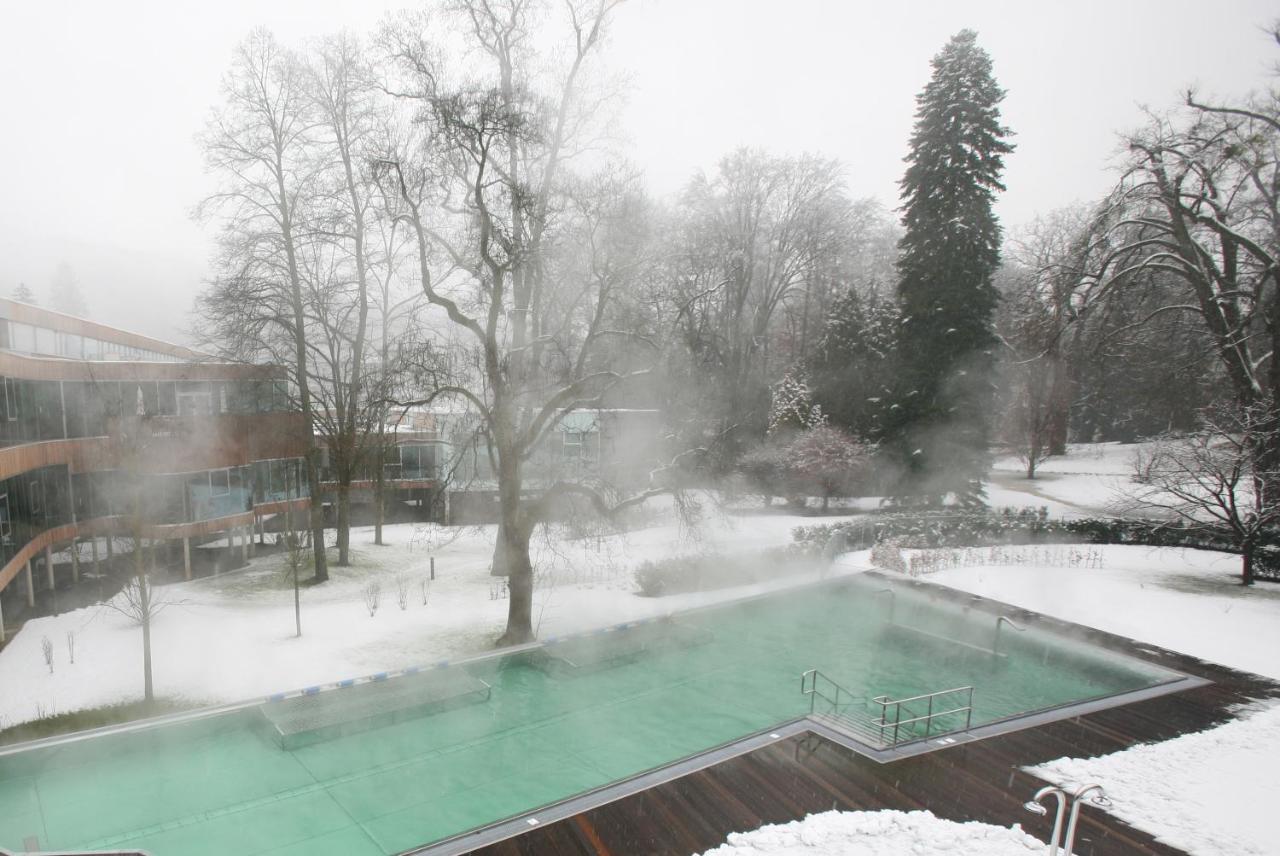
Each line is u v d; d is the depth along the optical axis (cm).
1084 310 2528
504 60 1880
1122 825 848
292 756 1087
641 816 857
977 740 1070
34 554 1942
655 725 1205
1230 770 984
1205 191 2284
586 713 1248
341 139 2389
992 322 3006
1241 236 2159
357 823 920
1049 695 1326
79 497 2228
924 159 2933
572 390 1591
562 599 1900
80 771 1035
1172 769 986
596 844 799
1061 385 3859
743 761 994
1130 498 2667
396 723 1201
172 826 909
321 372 2964
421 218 1802
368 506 3447
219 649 1558
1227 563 2217
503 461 1581
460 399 2162
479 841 805
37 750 1027
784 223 3706
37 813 937
